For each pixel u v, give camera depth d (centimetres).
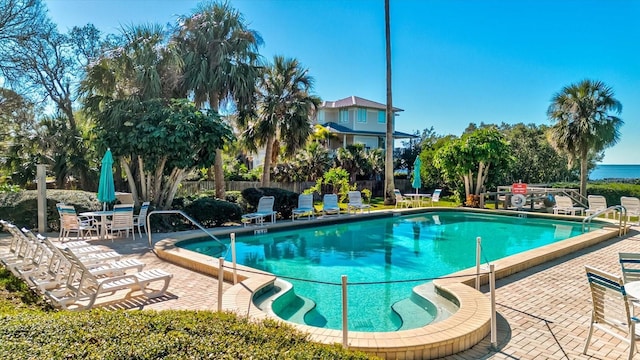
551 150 2812
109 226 1088
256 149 1911
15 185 1717
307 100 1847
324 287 703
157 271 595
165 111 1238
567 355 396
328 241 1180
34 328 281
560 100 1961
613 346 416
